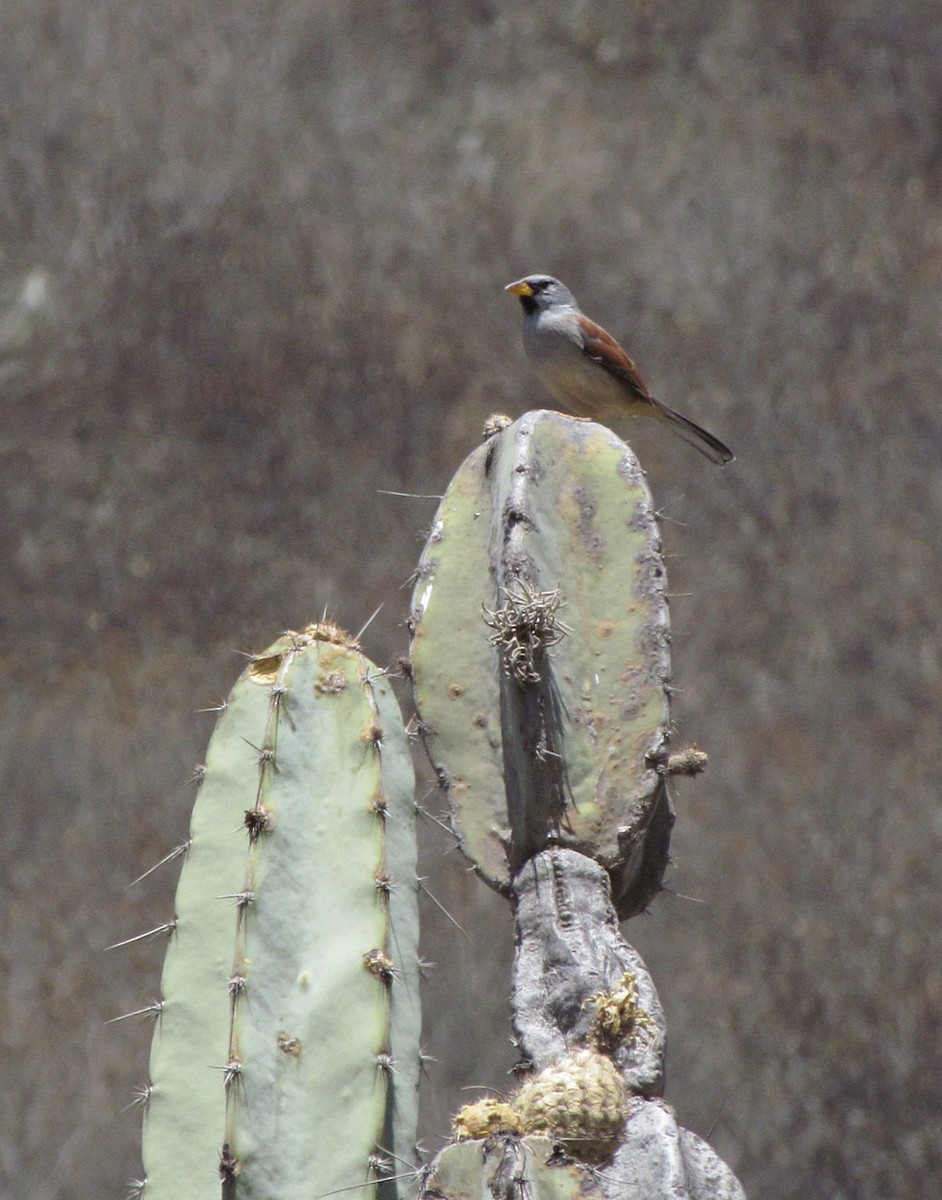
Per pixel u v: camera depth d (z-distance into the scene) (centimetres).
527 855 421
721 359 2084
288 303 2078
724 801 1795
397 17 2302
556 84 2273
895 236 2153
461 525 450
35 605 1917
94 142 2178
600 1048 388
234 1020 389
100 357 2053
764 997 1680
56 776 1812
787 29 2288
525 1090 364
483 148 2212
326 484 1984
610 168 2209
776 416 2044
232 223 2116
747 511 1977
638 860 459
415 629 443
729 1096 1636
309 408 2020
